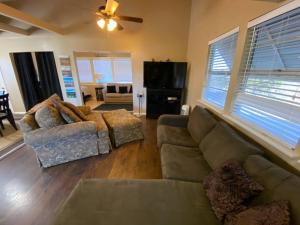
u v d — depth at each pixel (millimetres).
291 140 1278
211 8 2820
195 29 3783
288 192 901
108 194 1295
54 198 1826
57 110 2354
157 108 4625
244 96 1912
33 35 4340
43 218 1591
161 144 2229
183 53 4480
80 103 4945
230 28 2162
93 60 7469
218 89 2617
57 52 4508
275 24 1454
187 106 4117
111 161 2525
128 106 6281
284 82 1376
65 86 4789
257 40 1718
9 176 2189
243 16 1860
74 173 2246
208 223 1095
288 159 1211
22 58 4691
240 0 1917
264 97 1592
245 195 1062
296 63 1272
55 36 4367
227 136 1625
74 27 4305
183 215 1144
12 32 3873
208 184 1317
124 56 7395
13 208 1707
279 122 1413
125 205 1203
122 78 7762
